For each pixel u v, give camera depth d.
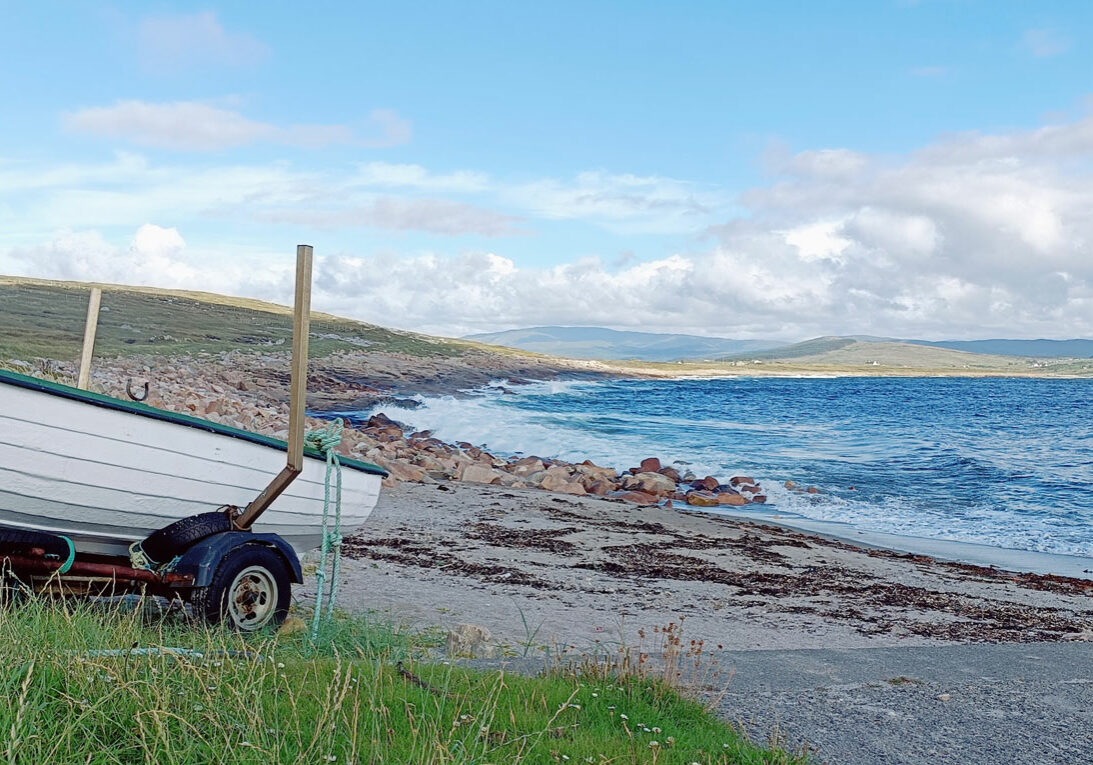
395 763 3.89
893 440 41.75
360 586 9.96
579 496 22.16
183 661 4.50
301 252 6.63
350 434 29.64
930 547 18.20
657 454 35.72
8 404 5.63
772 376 157.50
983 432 46.41
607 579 11.72
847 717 5.70
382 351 77.94
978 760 5.10
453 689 5.07
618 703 5.21
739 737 5.02
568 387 82.62
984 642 9.12
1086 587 13.80
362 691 4.73
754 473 30.23
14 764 3.47
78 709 4.02
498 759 4.04
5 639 4.65
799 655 7.38
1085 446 38.56
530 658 6.74
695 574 12.62
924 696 6.26
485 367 87.50
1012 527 20.64
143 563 6.54
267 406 39.31
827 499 24.88
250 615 6.62
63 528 6.33
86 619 5.59
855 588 12.30
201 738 3.92
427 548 13.03
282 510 7.45
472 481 24.53
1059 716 5.98
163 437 6.40
